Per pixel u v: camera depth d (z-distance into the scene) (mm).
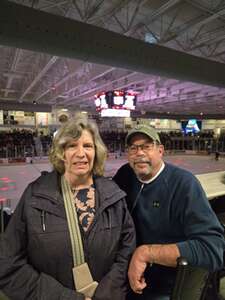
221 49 6355
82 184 1165
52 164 1192
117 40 3637
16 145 13547
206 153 17078
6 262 1004
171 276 1253
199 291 922
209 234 1076
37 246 1009
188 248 1031
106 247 1074
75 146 1147
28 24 2920
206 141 18422
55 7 4121
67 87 10844
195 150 18375
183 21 4805
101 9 4254
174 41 5711
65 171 1165
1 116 18609
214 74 5066
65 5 4023
